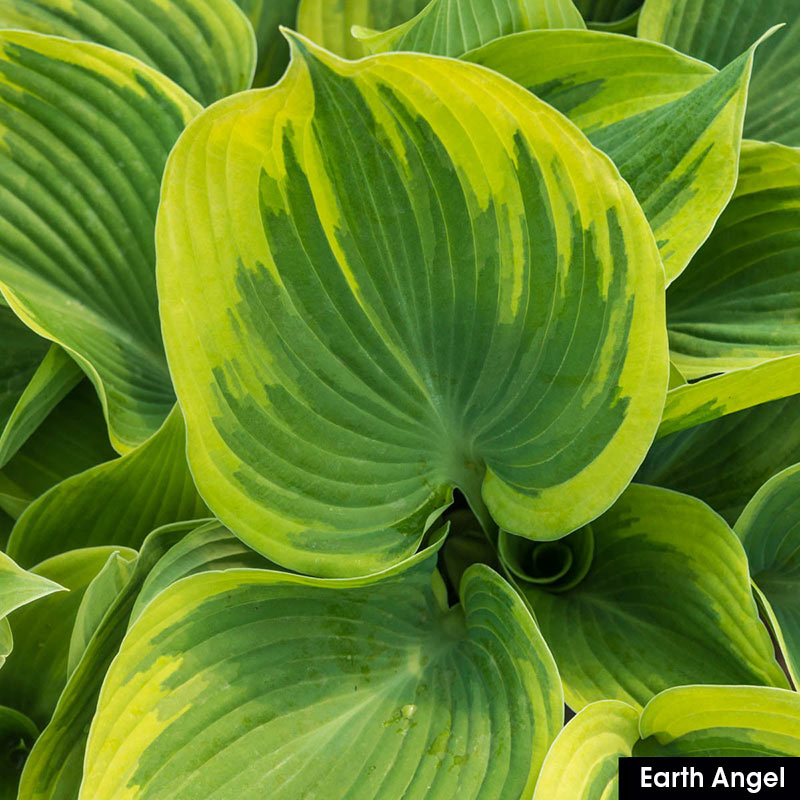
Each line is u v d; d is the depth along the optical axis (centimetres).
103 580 144
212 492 139
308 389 142
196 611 141
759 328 156
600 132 154
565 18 160
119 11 158
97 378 149
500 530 148
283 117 137
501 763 140
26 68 150
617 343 140
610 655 146
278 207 139
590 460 141
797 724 140
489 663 143
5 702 148
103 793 137
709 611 145
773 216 156
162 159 154
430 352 144
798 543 151
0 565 141
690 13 164
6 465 157
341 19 168
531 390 142
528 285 141
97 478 150
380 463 144
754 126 164
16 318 158
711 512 146
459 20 159
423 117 138
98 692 144
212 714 140
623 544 149
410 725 142
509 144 139
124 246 155
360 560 142
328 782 141
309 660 143
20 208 152
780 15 164
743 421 156
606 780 140
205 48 160
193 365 139
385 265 142
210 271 139
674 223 147
